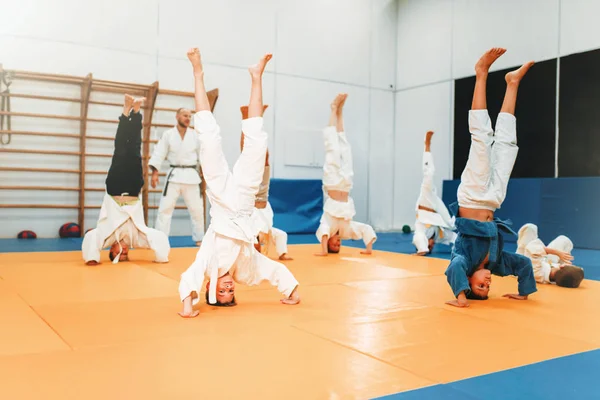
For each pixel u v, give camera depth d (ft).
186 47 31.94
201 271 10.33
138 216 17.40
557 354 7.92
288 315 10.18
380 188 40.27
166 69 31.27
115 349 7.77
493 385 6.53
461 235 12.17
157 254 17.48
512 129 12.16
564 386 6.54
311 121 37.04
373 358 7.49
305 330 9.01
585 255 23.76
